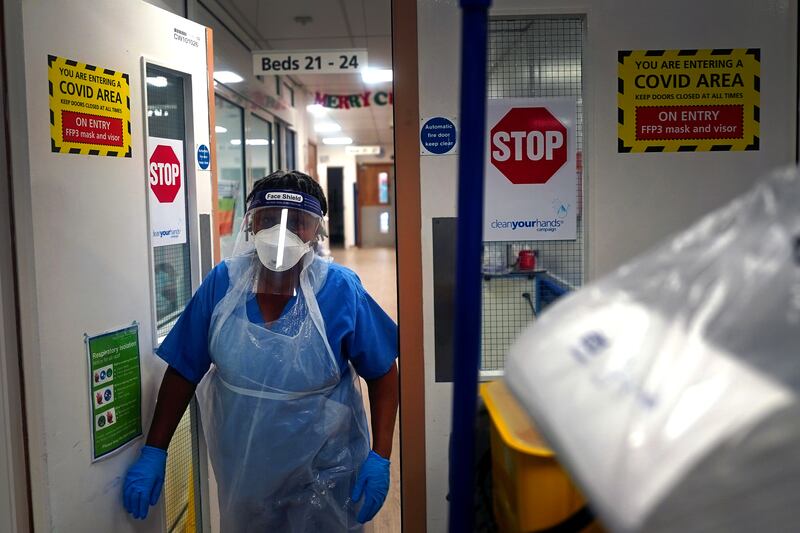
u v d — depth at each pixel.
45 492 1.35
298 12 4.96
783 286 0.43
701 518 0.38
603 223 1.50
